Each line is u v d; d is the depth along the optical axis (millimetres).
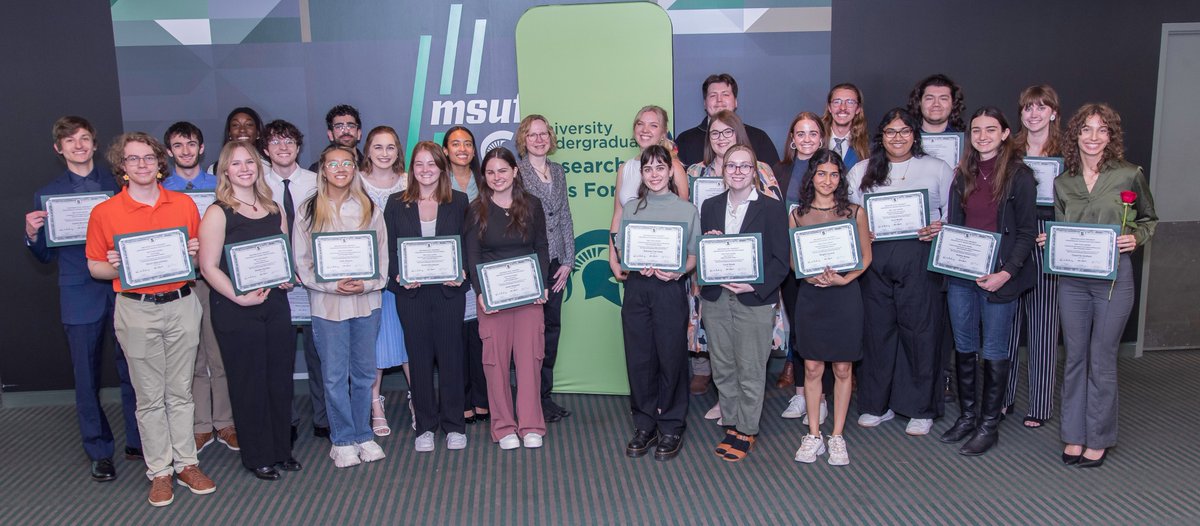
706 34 5152
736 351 3986
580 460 4129
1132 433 4363
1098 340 3779
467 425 4625
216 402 4355
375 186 4223
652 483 3842
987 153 3908
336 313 3883
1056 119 4121
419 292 4055
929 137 4281
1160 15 5312
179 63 5023
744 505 3596
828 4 5141
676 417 4121
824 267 3744
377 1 5062
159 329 3604
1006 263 3836
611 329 5035
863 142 4559
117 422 4961
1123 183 3645
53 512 3691
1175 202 5695
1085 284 3758
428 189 4012
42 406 5262
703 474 3928
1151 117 5453
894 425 4512
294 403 5207
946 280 4199
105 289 3982
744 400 4016
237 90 5082
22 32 4910
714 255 3818
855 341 3801
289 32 5055
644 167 3846
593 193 4859
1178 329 5887
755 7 5133
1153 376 5352
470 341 4516
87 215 3850
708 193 4242
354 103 5148
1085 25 5285
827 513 3504
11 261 5121
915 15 5195
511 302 4000
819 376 3979
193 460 3883
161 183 3996
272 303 3809
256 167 3666
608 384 5113
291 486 3883
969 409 4273
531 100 4785
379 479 3945
